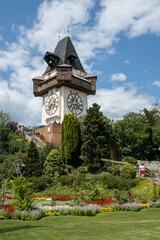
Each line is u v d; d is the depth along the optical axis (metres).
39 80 54.75
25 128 59.91
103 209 15.41
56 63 53.88
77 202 17.22
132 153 40.62
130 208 15.70
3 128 44.41
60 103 49.66
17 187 14.03
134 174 25.48
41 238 7.47
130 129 38.94
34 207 14.48
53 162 30.47
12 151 39.59
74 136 33.72
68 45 56.12
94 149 30.77
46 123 51.84
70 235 7.91
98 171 27.70
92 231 8.67
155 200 18.16
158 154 39.38
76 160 33.97
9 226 9.89
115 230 8.81
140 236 7.57
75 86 50.22
